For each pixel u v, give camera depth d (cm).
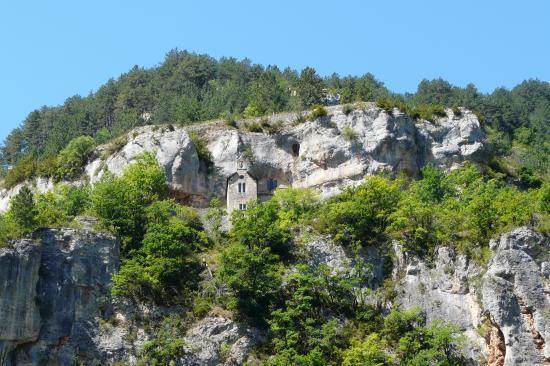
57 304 10300
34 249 10319
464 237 11262
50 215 11244
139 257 11069
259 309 10675
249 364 10144
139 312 10544
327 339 10212
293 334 10238
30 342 10038
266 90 17550
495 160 15025
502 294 10331
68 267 10525
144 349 10138
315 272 11125
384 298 11000
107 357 10131
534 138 19612
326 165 14188
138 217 11700
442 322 10656
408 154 14200
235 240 11881
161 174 13362
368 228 11681
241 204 13762
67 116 19975
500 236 10919
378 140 14125
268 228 11425
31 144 19512
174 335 10375
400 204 11956
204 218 12394
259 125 14812
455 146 14600
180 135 14012
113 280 10594
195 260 11388
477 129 14850
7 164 19150
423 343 10281
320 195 13675
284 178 14462
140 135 14250
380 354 10050
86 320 10344
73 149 14975
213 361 10212
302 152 14450
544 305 10250
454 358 10231
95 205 11706
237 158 14288
